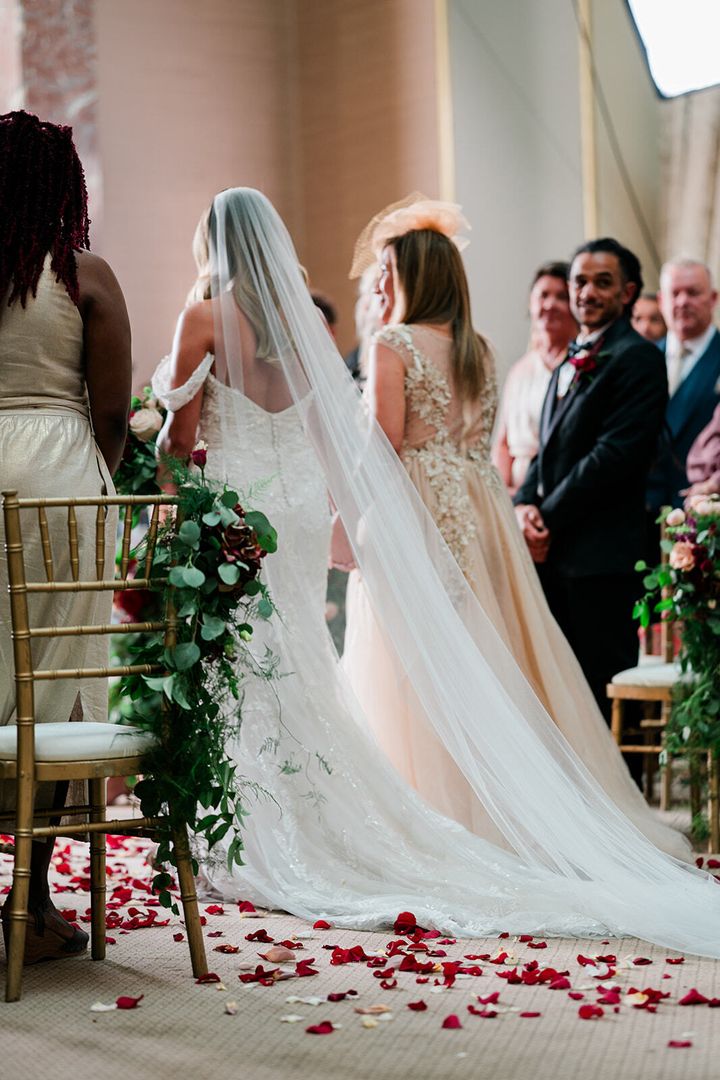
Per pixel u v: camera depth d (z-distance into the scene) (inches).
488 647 161.3
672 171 280.5
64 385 132.0
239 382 156.3
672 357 270.7
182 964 123.1
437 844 147.8
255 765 150.8
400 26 324.5
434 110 318.0
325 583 160.4
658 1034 101.3
